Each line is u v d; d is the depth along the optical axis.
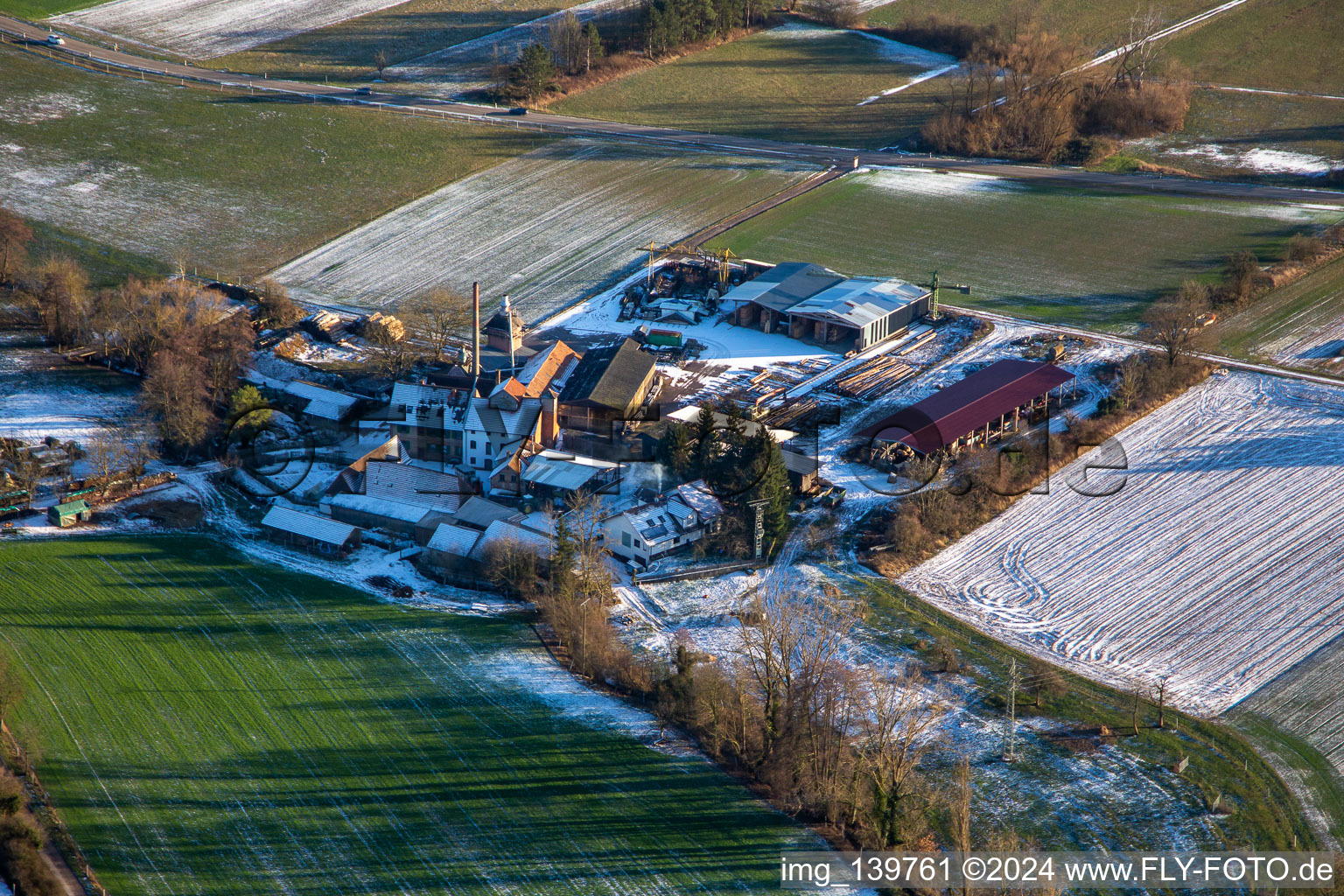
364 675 93.38
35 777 81.38
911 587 106.88
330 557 109.25
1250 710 91.50
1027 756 86.38
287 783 82.00
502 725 88.12
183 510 115.38
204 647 95.88
